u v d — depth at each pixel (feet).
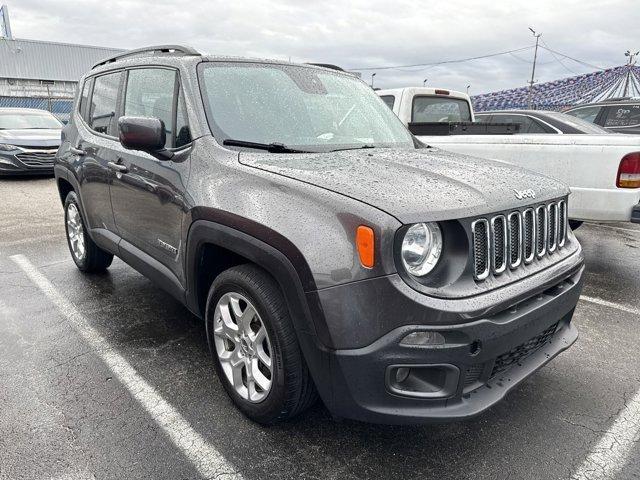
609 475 7.50
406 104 23.06
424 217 6.60
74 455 7.72
